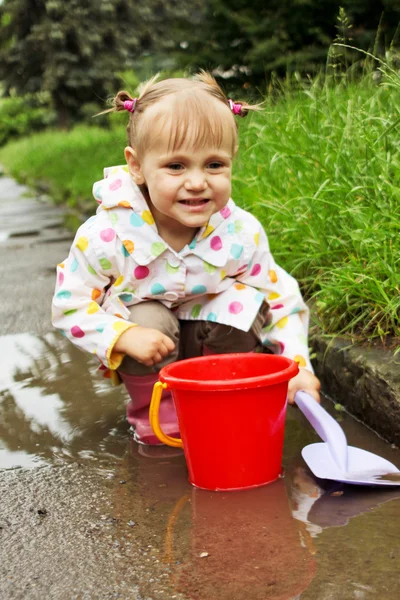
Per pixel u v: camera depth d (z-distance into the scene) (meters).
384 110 3.03
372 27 7.50
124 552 1.40
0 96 29.03
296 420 2.13
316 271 2.74
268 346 2.13
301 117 3.45
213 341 2.05
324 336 2.31
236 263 1.99
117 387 2.45
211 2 8.78
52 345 3.01
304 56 7.77
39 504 1.64
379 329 2.13
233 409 1.61
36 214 8.52
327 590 1.22
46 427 2.13
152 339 1.85
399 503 1.56
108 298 1.99
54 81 24.70
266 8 8.58
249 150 3.68
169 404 1.98
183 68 9.08
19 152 21.94
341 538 1.40
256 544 1.40
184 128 1.74
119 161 4.79
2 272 4.72
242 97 6.32
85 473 1.80
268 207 3.00
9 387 2.52
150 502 1.62
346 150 2.82
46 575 1.34
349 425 2.05
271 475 1.71
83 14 24.14
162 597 1.24
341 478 1.64
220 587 1.25
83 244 1.94
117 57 24.97
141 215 1.92
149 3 25.06
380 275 2.33
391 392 1.88
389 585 1.22
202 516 1.54
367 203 2.60
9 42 25.53
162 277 1.96
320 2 7.67
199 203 1.80
